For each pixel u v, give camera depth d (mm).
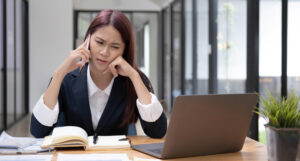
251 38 3688
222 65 4750
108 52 1709
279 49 3195
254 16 3598
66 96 1832
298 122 1230
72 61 1700
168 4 9047
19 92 7492
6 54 5859
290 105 1255
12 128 6125
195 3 6281
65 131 1528
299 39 2873
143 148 1499
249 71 3746
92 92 1831
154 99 1751
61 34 8570
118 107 1846
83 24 10016
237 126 1420
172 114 1269
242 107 1399
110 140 1629
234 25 4227
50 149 1453
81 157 1345
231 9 4324
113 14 1716
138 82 1755
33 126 1712
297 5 2889
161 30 10219
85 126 1829
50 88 1700
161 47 10234
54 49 8570
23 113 8109
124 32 1717
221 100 1343
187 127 1311
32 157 1347
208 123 1347
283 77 3129
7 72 6117
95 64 1736
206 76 5582
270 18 3344
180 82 7578
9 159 1311
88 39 1734
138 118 1947
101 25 1688
